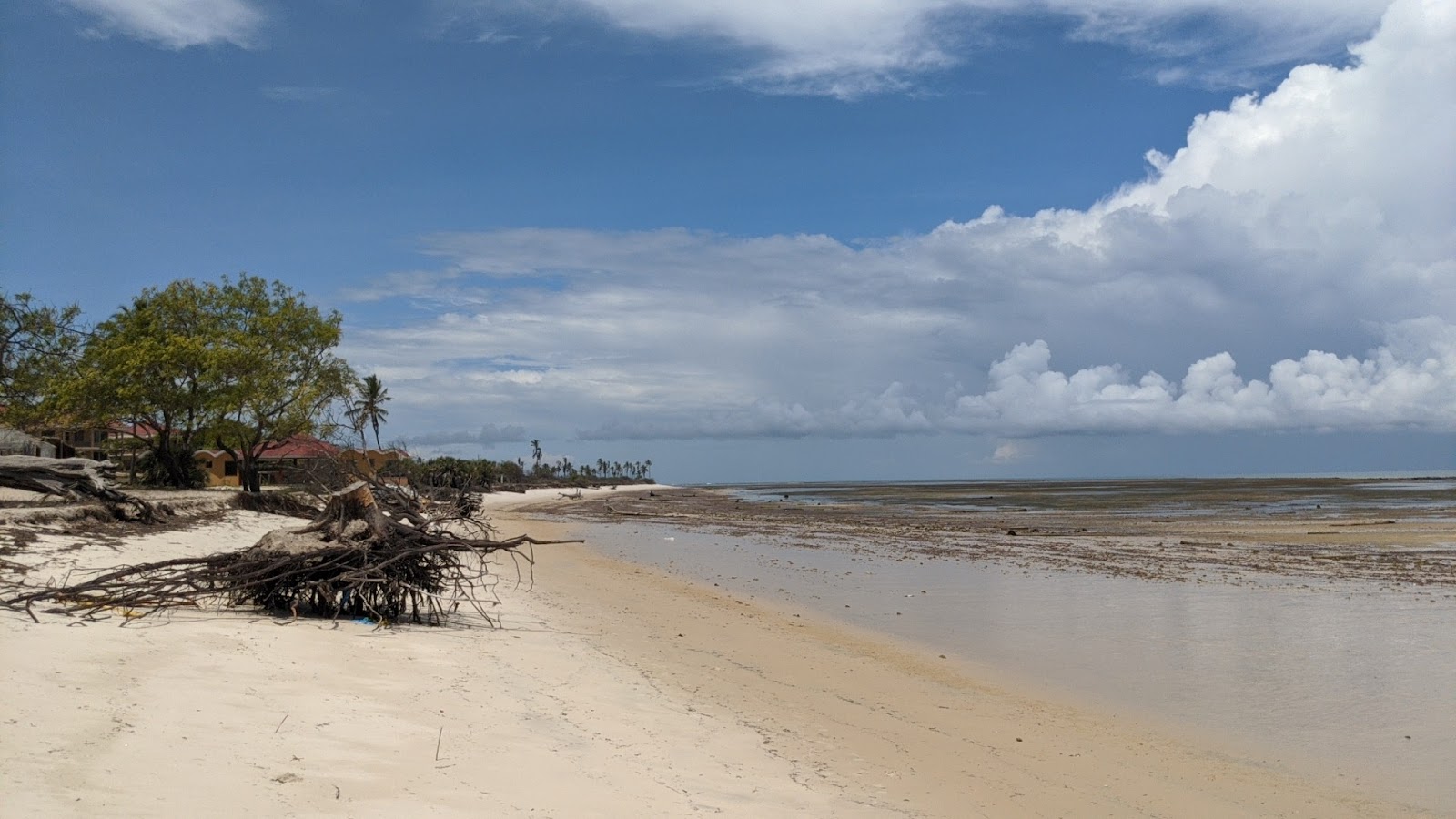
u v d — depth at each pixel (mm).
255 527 32250
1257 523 46906
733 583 24406
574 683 11531
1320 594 21344
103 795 5801
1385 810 8359
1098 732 10695
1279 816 8164
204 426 41906
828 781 8469
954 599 21250
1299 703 11953
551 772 7754
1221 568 27047
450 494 35188
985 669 13953
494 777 7410
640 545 38562
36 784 5820
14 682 8062
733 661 14023
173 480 43438
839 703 11672
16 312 34656
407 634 13625
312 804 6266
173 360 40781
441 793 6871
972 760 9484
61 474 23922
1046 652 15125
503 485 144875
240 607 14516
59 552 17297
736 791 7887
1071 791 8656
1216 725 10969
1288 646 15531
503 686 10852
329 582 14141
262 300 45656
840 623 17891
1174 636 16484
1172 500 86250
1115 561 29594
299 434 45156
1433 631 16812
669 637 15859
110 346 42219
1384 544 33969
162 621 12336
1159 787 8844
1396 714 11445
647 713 10352
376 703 9227
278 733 7754
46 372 39250
